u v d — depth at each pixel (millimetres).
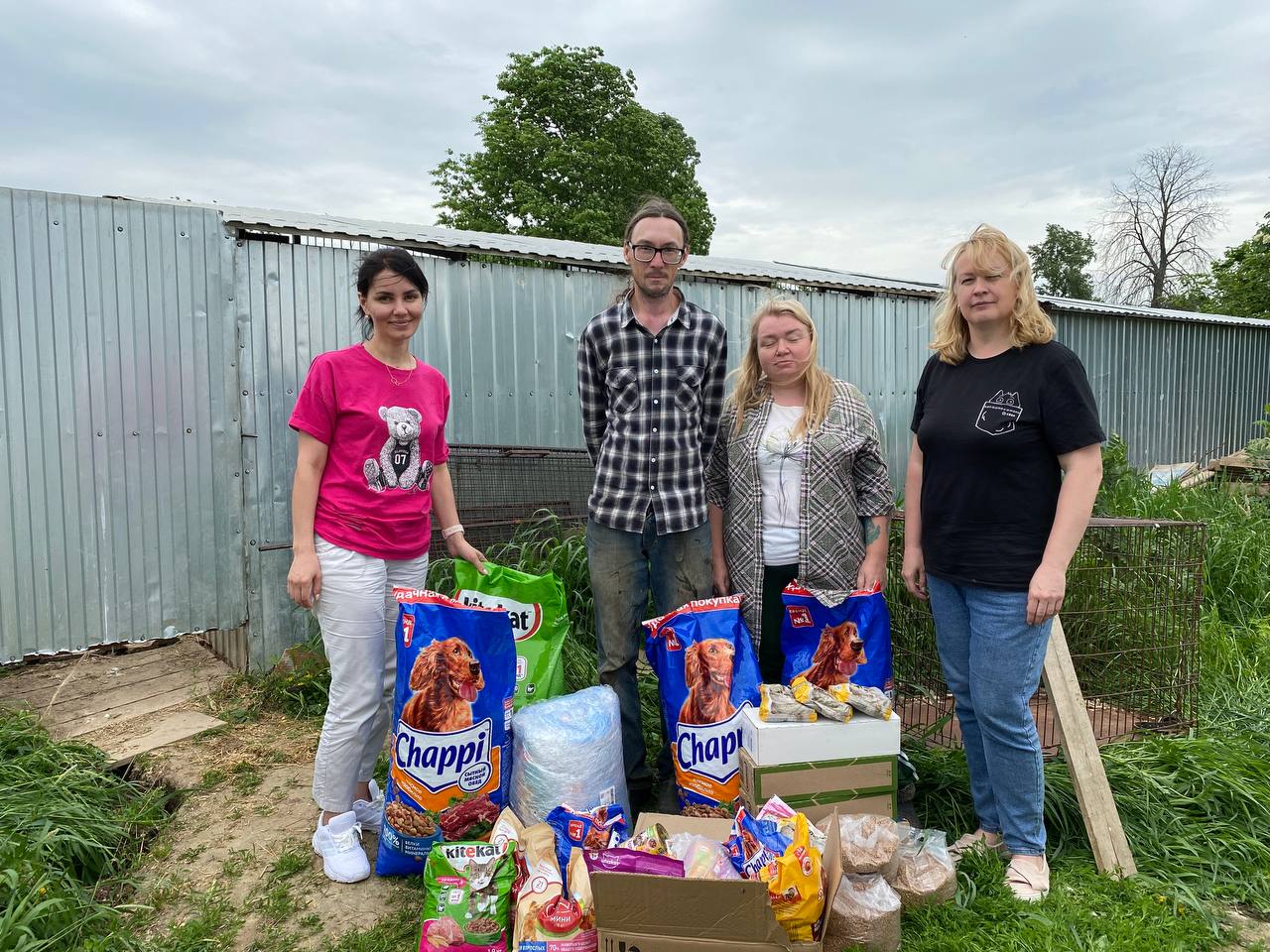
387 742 3551
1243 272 22469
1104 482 7570
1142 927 2330
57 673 4613
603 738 2701
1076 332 8492
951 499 2523
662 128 22672
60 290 4148
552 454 5488
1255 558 5750
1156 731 3645
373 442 2664
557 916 2064
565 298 5527
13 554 4125
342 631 2676
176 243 4375
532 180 21250
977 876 2525
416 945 2350
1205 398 9789
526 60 21844
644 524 2936
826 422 2900
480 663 2574
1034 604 2338
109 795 3213
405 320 2666
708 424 3131
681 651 2787
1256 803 2934
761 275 6215
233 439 4570
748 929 1959
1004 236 2402
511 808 2699
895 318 6973
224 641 4914
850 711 2557
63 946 2336
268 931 2436
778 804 2314
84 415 4234
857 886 2293
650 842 2213
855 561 2965
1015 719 2475
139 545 4383
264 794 3291
